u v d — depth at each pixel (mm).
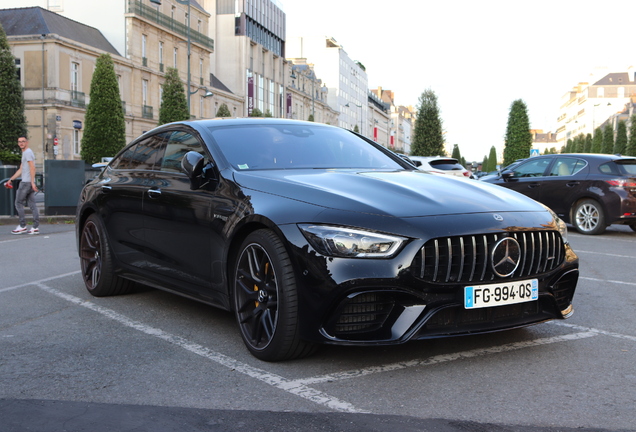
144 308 4688
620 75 145750
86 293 5309
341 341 2957
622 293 5316
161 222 4199
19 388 2918
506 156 45500
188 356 3436
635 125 58062
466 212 3174
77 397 2789
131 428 2422
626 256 7902
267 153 4043
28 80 39438
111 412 2600
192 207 3865
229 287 3588
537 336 3836
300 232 3092
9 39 39219
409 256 2951
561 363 3279
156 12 49781
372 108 148500
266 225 3256
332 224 3031
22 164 10508
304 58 109125
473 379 3016
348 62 121812
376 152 4559
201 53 58094
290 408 2641
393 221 3016
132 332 3969
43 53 39219
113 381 3016
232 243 3520
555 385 2934
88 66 42688
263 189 3465
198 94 57438
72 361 3355
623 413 2580
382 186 3430
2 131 33625
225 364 3283
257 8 71250
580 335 3865
